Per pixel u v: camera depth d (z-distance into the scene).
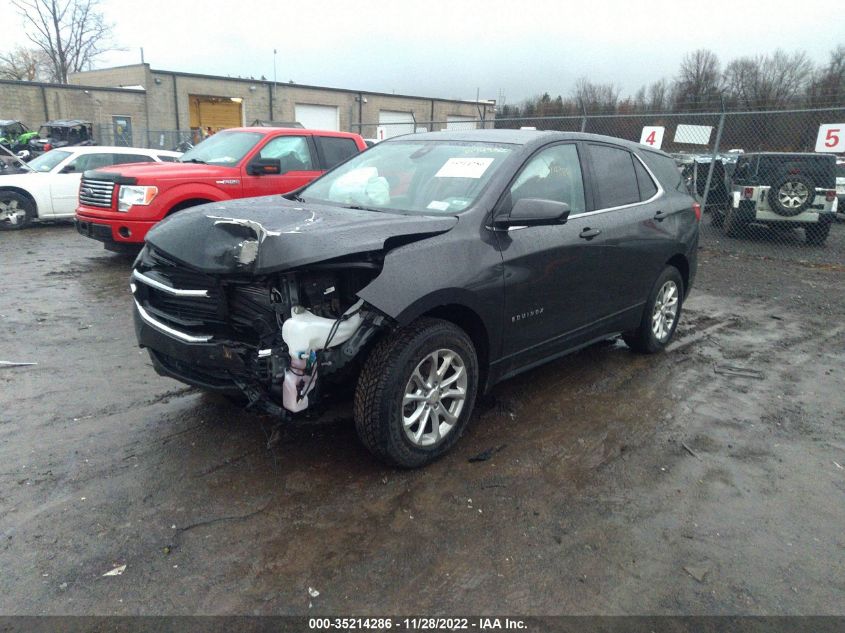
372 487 3.37
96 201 8.13
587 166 4.65
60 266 8.62
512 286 3.81
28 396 4.35
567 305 4.36
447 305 3.58
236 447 3.73
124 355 5.19
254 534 2.95
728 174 14.22
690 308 7.66
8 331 5.70
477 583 2.71
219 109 41.94
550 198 4.23
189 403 4.30
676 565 2.88
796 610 2.63
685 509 3.32
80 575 2.65
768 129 15.23
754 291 8.80
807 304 8.06
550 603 2.61
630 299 5.07
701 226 15.18
